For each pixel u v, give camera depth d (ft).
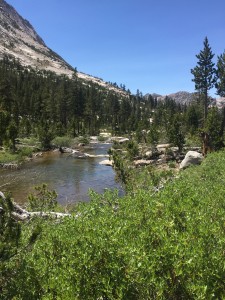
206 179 46.68
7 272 18.75
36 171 114.21
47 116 300.61
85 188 87.10
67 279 15.65
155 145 161.68
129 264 14.70
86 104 333.42
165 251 14.56
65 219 22.72
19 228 20.61
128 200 25.09
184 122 250.78
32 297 17.15
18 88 342.85
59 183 93.71
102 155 162.30
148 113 481.46
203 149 107.04
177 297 14.47
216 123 119.24
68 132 251.60
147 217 20.31
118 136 312.29
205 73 185.78
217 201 27.20
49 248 19.27
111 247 15.81
